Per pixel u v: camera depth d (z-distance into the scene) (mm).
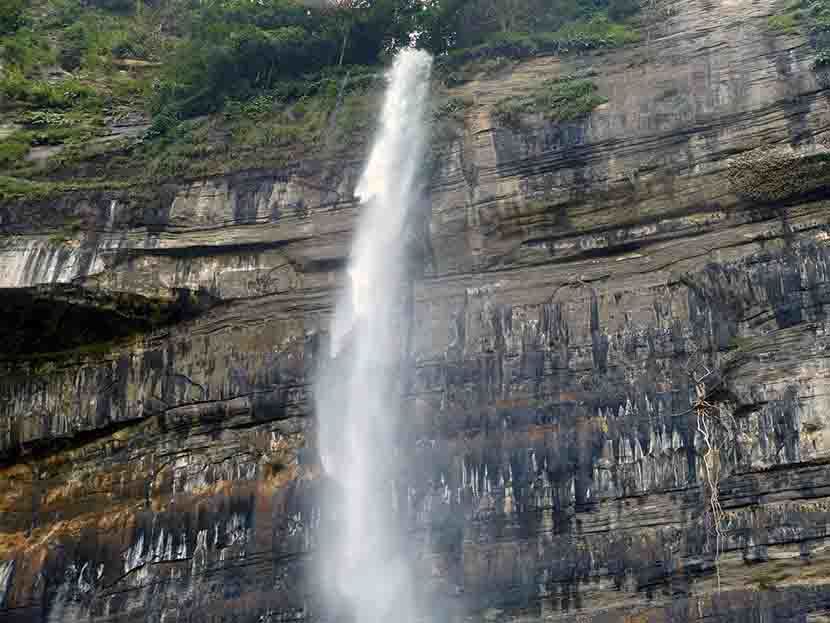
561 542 21078
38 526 25047
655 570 20141
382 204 26969
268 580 22672
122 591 23422
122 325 27016
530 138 26109
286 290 26562
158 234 27734
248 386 25359
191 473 24672
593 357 23094
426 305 25328
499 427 22906
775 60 24531
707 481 20688
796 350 21328
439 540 21906
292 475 23922
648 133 24953
